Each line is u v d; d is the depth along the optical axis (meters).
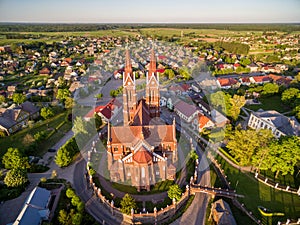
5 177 71.12
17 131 104.94
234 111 108.38
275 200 68.19
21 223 53.84
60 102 132.75
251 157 80.62
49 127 108.25
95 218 62.25
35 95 141.75
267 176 77.62
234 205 67.25
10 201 66.88
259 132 80.94
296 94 126.56
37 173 78.50
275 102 135.88
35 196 62.31
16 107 113.81
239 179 76.12
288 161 70.69
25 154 83.69
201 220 61.84
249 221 61.97
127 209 59.62
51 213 62.47
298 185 73.94
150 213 60.31
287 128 94.06
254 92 144.38
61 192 70.19
